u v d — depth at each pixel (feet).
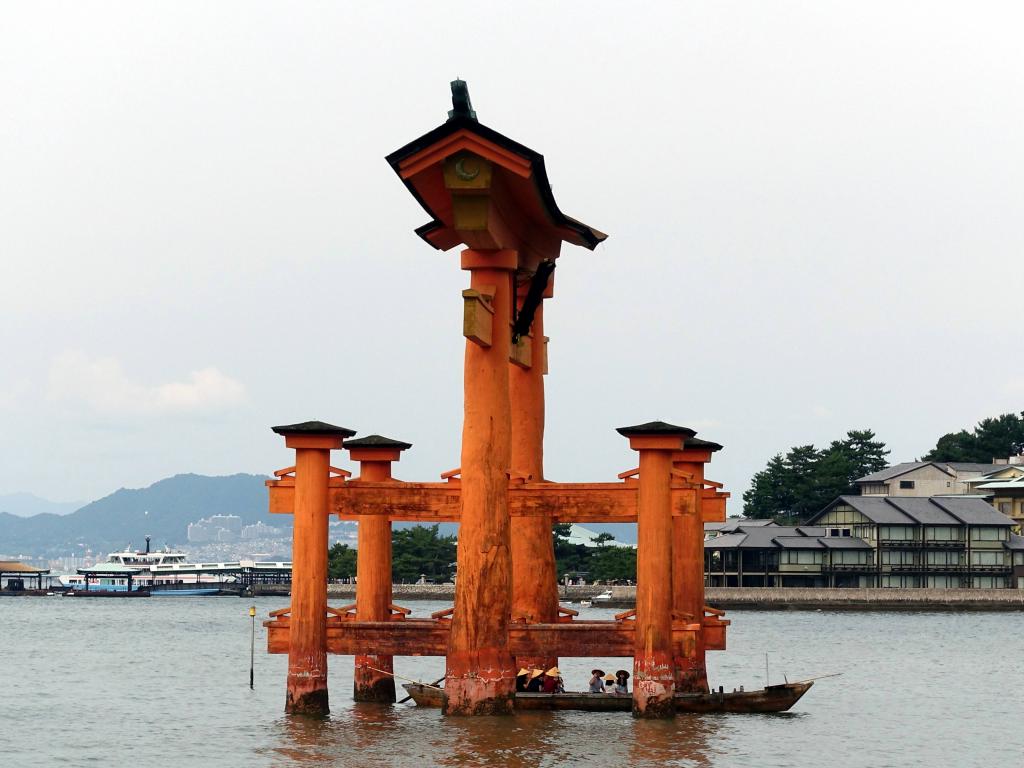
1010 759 166.81
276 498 166.09
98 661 339.77
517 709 175.73
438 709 184.44
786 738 170.60
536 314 189.88
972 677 291.79
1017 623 549.54
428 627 162.50
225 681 272.10
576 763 145.18
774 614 628.69
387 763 144.97
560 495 161.38
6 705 224.94
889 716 208.03
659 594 161.79
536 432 188.65
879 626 522.47
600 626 163.32
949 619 583.58
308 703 165.89
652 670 163.53
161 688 256.32
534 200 161.48
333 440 164.45
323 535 163.84
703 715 182.19
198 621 618.85
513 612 184.24
